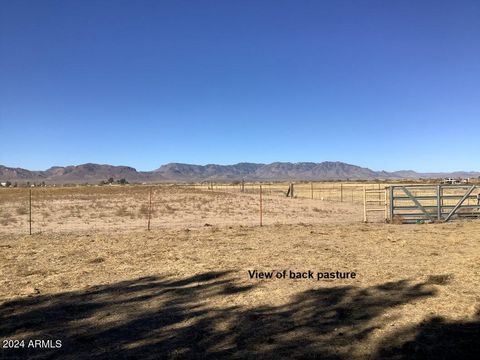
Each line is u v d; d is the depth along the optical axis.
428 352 6.39
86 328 7.50
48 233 21.00
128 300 9.16
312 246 15.82
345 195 64.56
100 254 14.55
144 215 31.70
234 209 37.72
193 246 15.98
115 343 6.82
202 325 7.60
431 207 25.52
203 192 78.31
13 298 9.30
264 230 21.09
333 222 25.83
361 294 9.40
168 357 6.29
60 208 38.19
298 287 9.99
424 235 18.80
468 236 18.25
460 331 7.20
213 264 12.62
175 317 8.03
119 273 11.71
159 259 13.53
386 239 17.61
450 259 13.11
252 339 6.93
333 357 6.23
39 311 8.43
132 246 16.17
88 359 6.25
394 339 6.89
